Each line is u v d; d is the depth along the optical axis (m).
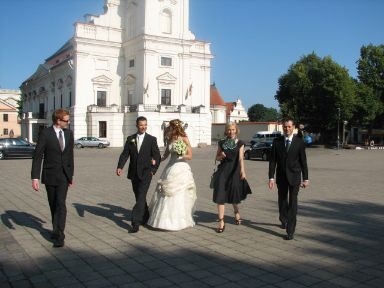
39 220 8.70
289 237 7.19
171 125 8.12
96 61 56.22
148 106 52.00
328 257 6.23
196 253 6.39
